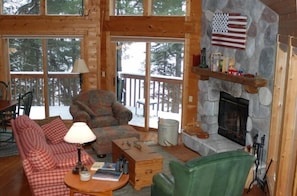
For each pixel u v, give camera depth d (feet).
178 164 11.43
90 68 25.61
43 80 25.99
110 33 24.89
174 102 24.54
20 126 15.81
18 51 25.67
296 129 12.46
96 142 19.40
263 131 17.12
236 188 12.57
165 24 22.99
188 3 21.97
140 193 15.49
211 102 21.27
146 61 24.29
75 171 13.10
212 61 19.97
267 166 16.33
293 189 10.66
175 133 21.83
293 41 11.57
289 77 12.54
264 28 16.67
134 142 17.71
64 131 17.76
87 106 22.65
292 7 10.75
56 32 25.02
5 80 25.46
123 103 26.17
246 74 17.71
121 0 24.48
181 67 23.65
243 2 18.08
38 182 13.06
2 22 24.90
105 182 12.51
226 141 20.12
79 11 25.05
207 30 21.11
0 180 16.61
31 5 25.03
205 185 11.64
